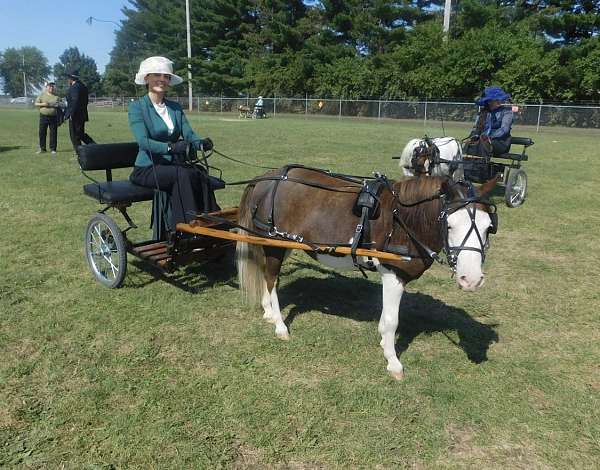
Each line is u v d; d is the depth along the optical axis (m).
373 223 3.89
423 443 3.39
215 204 5.43
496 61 33.34
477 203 3.42
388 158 14.80
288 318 5.07
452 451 3.35
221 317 5.04
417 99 35.78
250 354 4.38
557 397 3.91
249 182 4.77
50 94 14.31
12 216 8.14
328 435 3.44
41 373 4.04
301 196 4.32
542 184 11.86
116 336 4.62
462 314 5.26
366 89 38.69
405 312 5.27
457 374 4.18
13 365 4.12
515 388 4.01
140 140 5.03
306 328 4.86
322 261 4.33
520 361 4.39
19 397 3.74
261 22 49.06
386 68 37.94
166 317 4.98
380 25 41.16
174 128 5.30
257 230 4.67
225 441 3.35
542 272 6.43
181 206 5.07
